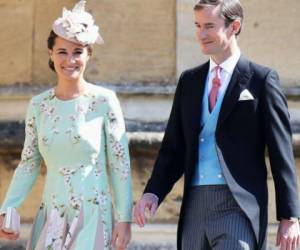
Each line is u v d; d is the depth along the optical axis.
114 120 15.24
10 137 21.30
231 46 14.88
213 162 14.69
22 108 21.72
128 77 21.66
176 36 21.50
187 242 14.77
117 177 15.22
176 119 15.45
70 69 15.18
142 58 21.64
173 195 20.67
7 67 22.31
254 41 21.56
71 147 14.97
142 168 20.73
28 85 22.02
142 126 21.12
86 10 21.78
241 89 14.66
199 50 21.50
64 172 14.99
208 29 14.66
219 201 14.48
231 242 14.16
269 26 21.56
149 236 20.50
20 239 20.89
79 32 15.14
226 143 14.59
